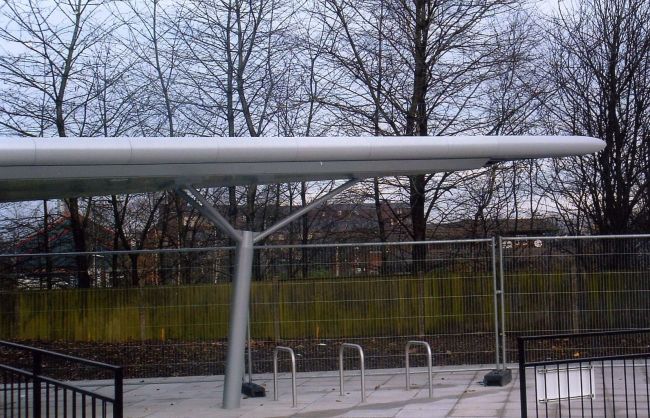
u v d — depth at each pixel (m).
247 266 10.80
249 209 22.00
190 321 13.25
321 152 9.76
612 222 20.53
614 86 20.39
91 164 9.12
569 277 13.09
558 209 22.91
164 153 9.24
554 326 13.02
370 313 13.02
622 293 13.10
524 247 13.09
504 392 11.45
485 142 10.29
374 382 12.64
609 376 12.34
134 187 11.05
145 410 11.02
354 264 13.05
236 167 9.85
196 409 10.95
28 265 14.83
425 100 19.33
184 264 13.97
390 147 9.98
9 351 13.88
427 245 13.01
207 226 22.84
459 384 12.21
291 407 10.83
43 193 11.40
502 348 12.52
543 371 8.14
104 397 6.05
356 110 19.62
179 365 13.33
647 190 20.41
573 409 9.98
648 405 8.95
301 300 13.05
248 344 12.09
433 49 19.11
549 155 10.61
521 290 13.02
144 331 13.34
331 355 13.12
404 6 18.75
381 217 21.23
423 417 9.88
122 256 14.23
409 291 13.00
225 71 21.62
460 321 12.99
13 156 8.73
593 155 20.80
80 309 13.48
